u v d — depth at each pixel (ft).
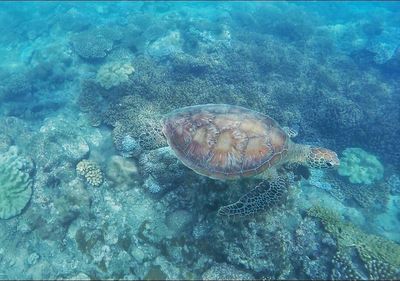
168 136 4.17
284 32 11.53
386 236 5.15
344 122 6.72
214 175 3.76
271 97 7.11
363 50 10.43
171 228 4.15
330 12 15.79
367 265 3.69
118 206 4.51
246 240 3.69
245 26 12.06
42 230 4.50
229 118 3.98
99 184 4.80
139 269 3.89
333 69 9.12
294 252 3.90
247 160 3.74
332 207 5.36
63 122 6.24
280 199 3.94
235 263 3.69
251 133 3.84
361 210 5.64
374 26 12.44
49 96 7.59
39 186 5.07
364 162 6.40
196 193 4.18
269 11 13.00
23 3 13.43
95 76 7.52
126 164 4.75
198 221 4.04
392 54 9.85
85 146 5.56
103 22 11.32
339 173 6.28
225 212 3.57
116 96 6.44
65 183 4.94
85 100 6.70
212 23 10.56
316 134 6.79
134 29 9.78
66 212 4.47
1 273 4.22
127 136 4.97
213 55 8.13
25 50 9.59
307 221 4.20
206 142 3.84
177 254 3.95
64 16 10.84
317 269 3.77
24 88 7.64
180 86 6.36
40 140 5.81
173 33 9.45
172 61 8.01
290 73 8.57
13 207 4.75
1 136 6.12
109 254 4.04
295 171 4.66
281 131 4.06
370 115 7.23
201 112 4.16
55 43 9.12
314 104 7.23
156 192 4.47
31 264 4.25
